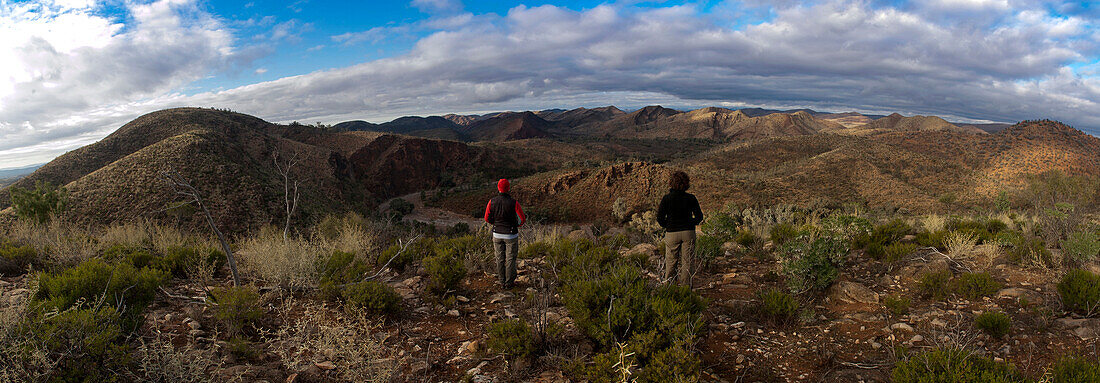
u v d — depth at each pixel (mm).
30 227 8734
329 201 70688
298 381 3061
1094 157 87250
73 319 2879
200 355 3031
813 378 3271
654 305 3688
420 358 3623
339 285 5094
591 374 3166
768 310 4328
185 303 4742
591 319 3926
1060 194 10430
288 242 5906
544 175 99688
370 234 9797
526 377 3305
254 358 3402
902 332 3951
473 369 3402
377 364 3258
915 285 5293
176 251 6742
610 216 77500
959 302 4617
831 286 5137
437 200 106938
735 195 72250
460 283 6191
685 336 3412
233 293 4094
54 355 2770
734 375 3348
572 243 8039
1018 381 2773
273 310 4699
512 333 3607
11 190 25109
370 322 4359
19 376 2555
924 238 7812
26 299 3340
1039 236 7434
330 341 3244
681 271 5461
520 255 8305
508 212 5777
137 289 4164
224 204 46562
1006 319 3688
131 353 3088
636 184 81625
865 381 3168
